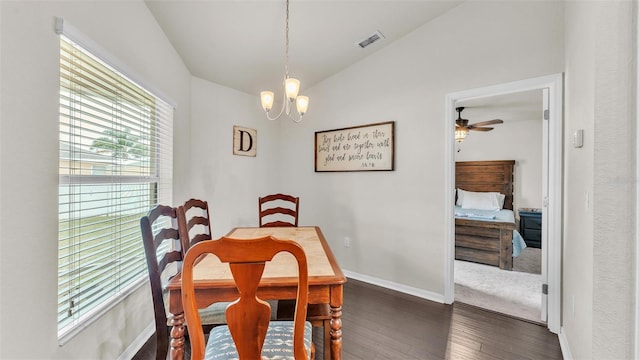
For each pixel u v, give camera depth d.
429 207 2.60
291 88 1.97
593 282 1.00
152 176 2.12
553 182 2.01
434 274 2.57
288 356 1.09
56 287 1.15
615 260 0.95
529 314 2.28
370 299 2.58
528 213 4.70
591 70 1.14
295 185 3.82
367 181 3.05
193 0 1.95
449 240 2.49
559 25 1.98
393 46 2.84
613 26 0.95
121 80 1.67
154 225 2.21
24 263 1.01
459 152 5.50
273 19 2.29
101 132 1.52
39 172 1.07
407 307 2.41
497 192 5.06
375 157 2.96
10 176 0.95
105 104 1.52
